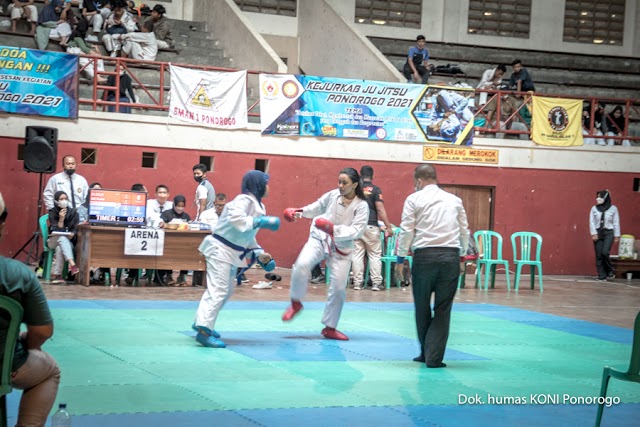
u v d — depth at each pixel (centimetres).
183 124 1791
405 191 1948
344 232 912
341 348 907
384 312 1244
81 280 1430
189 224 1470
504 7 2744
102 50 2088
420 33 2672
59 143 1717
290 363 809
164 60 2123
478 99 2327
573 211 2088
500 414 639
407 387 720
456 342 991
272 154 1858
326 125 1884
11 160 1686
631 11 2812
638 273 2064
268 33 2477
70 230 1456
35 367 462
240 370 768
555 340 1035
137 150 1767
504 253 2042
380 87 1914
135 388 679
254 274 1752
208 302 879
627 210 2122
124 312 1123
